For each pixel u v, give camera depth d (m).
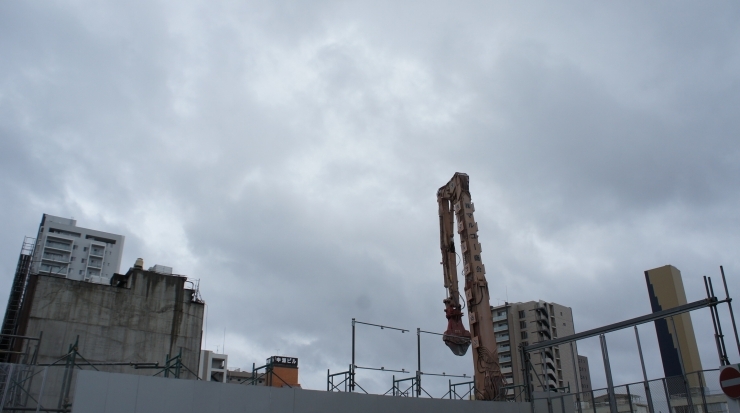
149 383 22.55
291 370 79.19
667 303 66.38
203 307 50.56
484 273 43.84
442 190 48.62
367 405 28.58
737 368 22.56
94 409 21.03
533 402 34.50
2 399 24.14
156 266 62.91
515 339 119.69
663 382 26.62
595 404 32.59
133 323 46.41
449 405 31.94
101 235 141.38
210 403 23.80
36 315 42.56
